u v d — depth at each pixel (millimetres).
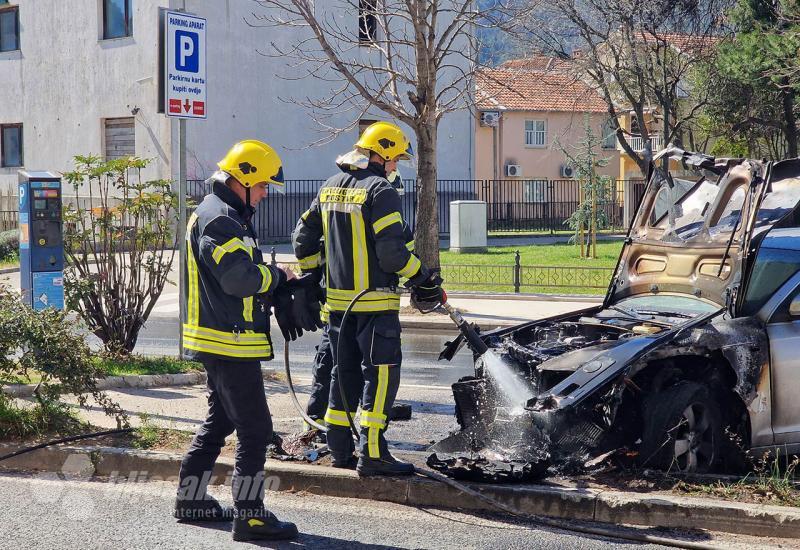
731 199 7918
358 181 6965
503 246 35125
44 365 7840
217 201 5895
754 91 31938
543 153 52312
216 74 32875
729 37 29938
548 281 23172
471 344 7188
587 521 6305
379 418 6844
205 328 5855
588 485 6590
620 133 32469
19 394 9453
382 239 6734
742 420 7262
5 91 36062
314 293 6535
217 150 33156
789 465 7535
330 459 7352
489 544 5879
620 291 8633
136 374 10719
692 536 6008
